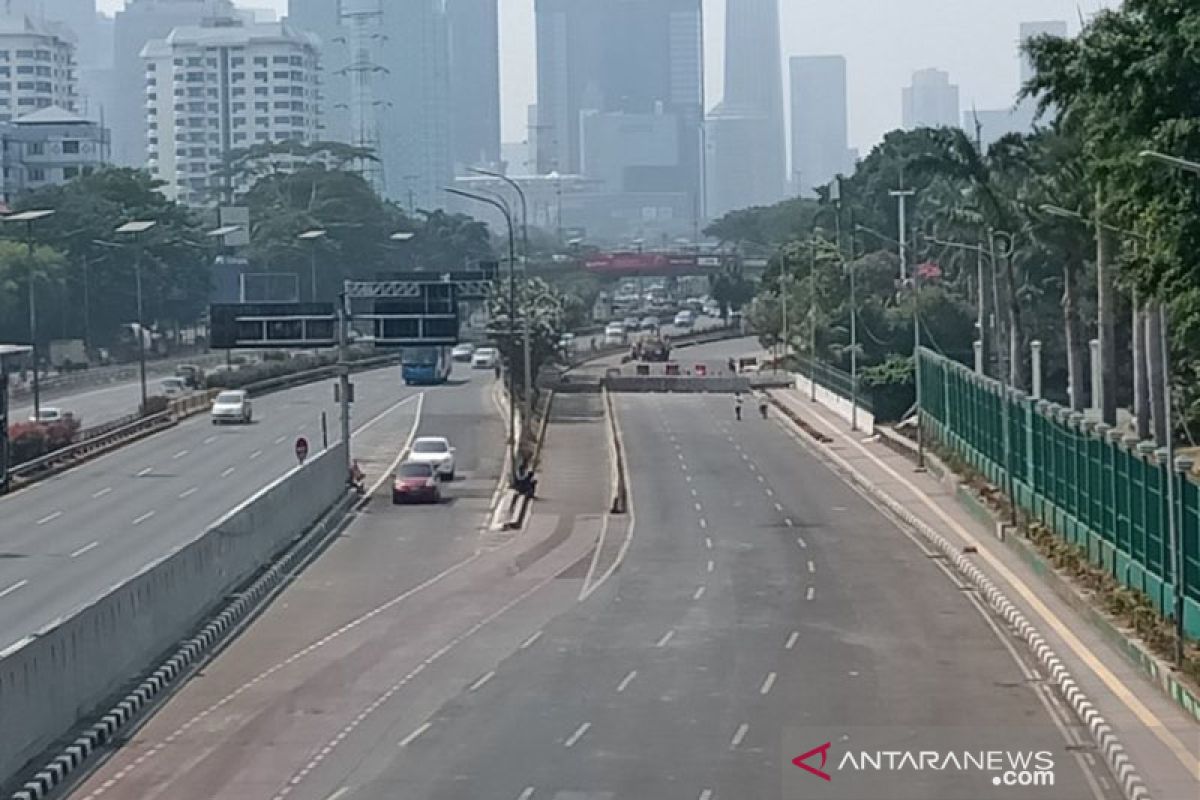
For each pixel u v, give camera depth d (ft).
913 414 360.69
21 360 490.08
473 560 209.15
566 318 573.33
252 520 192.85
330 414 402.31
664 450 341.00
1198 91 172.14
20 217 394.93
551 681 136.98
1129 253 213.05
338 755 112.47
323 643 155.22
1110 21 179.01
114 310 558.15
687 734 116.98
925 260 508.53
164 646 147.33
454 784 103.91
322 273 652.89
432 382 492.54
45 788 104.12
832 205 610.65
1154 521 152.66
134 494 269.23
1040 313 405.59
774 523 242.58
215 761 111.34
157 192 602.44
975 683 135.03
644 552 215.92
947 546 213.25
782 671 140.15
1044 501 209.56
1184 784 100.73
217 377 458.09
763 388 486.79
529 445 324.60
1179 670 128.57
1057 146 276.62
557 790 101.86
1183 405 273.95
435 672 141.08
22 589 182.70
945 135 304.50
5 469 277.03
